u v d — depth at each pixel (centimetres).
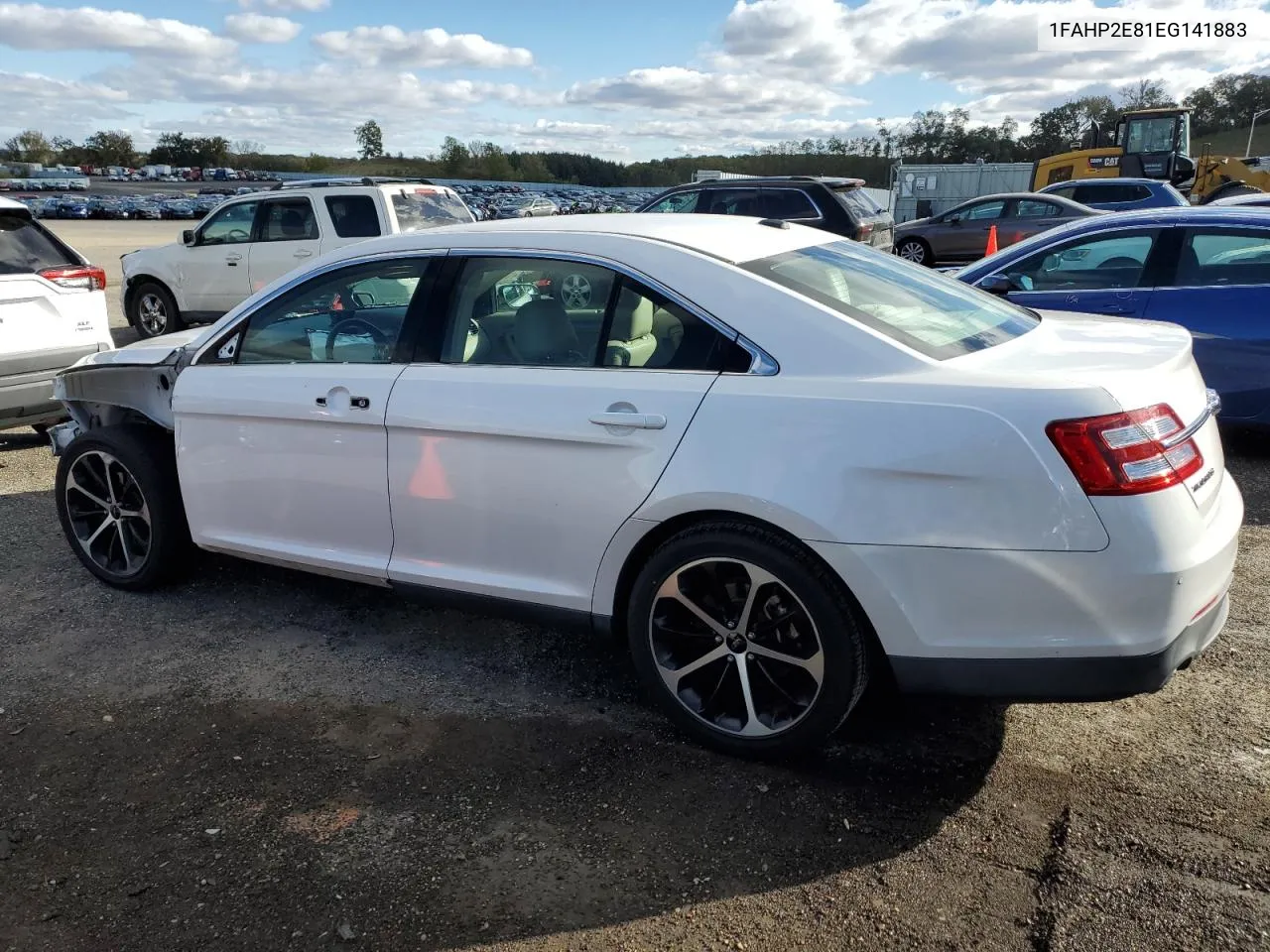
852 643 266
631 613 300
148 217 5353
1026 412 243
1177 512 243
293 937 228
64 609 414
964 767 288
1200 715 310
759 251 312
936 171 3359
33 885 248
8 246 603
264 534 377
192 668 362
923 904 233
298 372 357
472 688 345
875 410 256
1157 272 597
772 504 263
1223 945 216
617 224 332
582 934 227
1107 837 254
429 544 334
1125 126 2464
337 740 312
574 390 297
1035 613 246
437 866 252
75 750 309
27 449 690
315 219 1077
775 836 260
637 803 275
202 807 278
